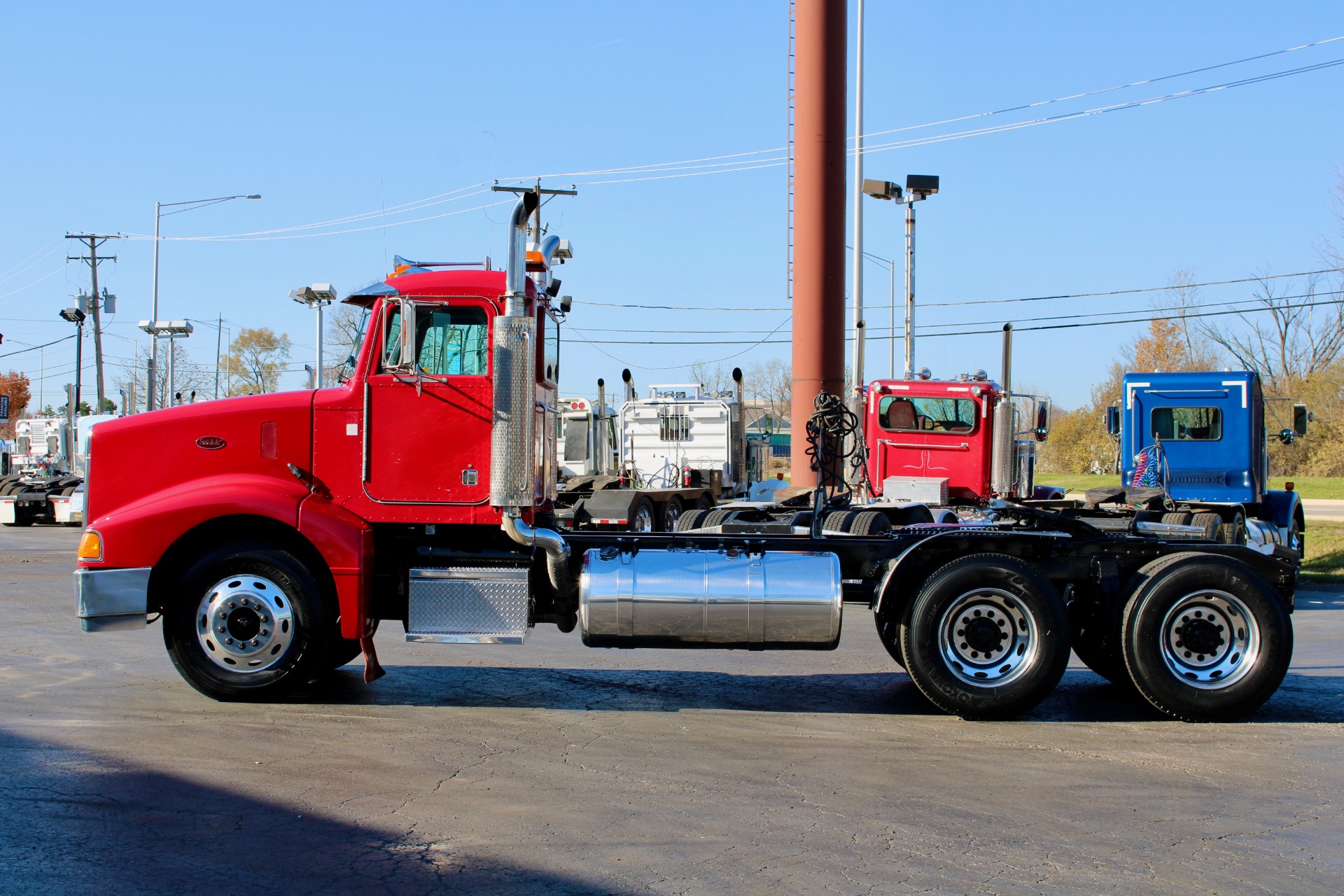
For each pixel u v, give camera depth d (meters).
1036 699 7.22
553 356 8.88
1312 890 4.36
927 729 7.06
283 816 5.14
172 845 4.75
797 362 20.39
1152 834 5.00
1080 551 7.74
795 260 20.44
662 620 7.57
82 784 5.61
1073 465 57.09
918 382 16.78
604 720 7.20
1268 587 7.32
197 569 7.41
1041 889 4.33
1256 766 6.20
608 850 4.72
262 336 64.38
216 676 7.41
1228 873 4.53
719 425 22.77
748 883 4.35
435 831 4.95
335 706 7.50
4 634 10.62
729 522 10.90
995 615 7.36
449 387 7.71
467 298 7.75
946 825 5.09
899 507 11.52
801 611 7.54
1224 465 15.88
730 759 6.25
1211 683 7.30
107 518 7.44
